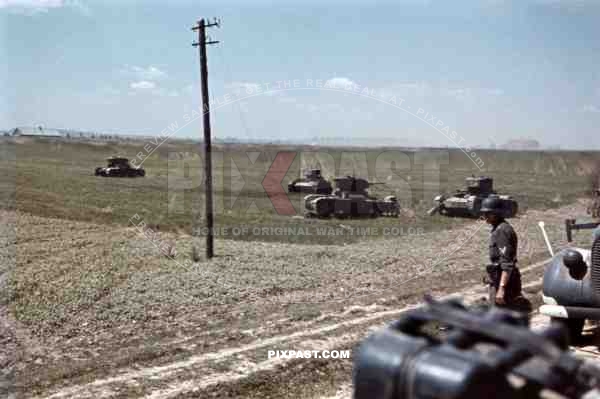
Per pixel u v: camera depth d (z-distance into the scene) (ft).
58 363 29.53
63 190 121.49
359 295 44.14
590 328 34.58
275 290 45.21
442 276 50.96
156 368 28.66
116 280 47.47
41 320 36.65
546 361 11.84
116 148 283.38
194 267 52.95
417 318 12.30
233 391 25.84
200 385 26.37
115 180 152.05
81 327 35.70
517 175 207.10
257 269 52.47
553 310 30.40
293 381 27.35
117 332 35.01
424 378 11.07
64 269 51.55
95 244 65.51
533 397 12.48
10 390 25.55
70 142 291.17
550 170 214.48
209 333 34.71
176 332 35.04
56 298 41.65
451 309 12.19
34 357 30.32
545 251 64.75
